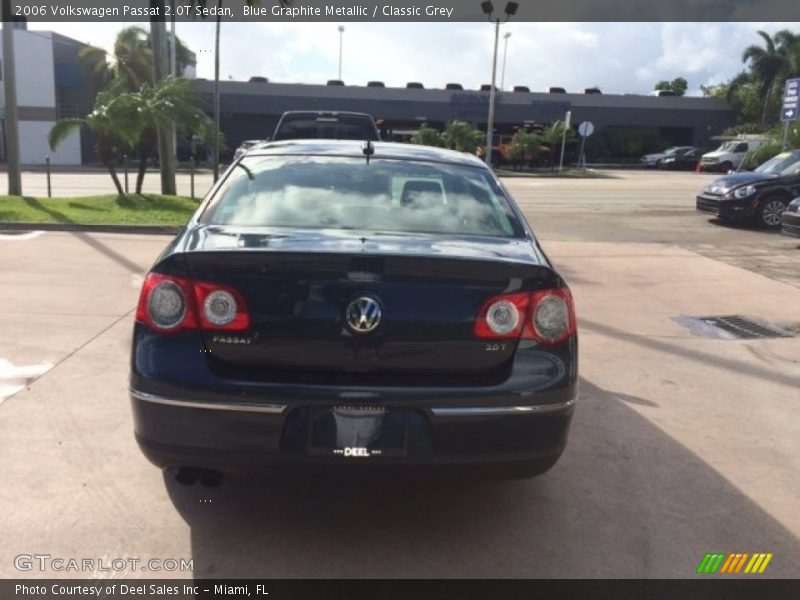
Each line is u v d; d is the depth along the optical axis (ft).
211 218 11.75
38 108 147.33
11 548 10.24
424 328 9.77
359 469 9.63
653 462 13.53
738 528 11.37
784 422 15.67
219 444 9.54
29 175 105.70
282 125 34.50
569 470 13.14
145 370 9.71
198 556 10.23
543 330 10.07
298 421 9.57
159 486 12.02
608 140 167.94
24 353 18.39
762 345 21.42
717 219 53.06
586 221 51.78
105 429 14.05
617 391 17.29
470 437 9.72
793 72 163.02
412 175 13.12
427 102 157.17
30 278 26.76
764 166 52.13
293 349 9.68
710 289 28.91
